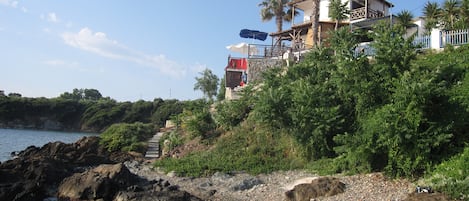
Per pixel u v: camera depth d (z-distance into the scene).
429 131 11.99
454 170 10.91
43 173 18.19
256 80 29.41
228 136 23.66
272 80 22.75
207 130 25.59
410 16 31.55
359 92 15.10
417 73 13.71
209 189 15.78
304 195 12.65
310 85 18.02
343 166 15.09
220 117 25.05
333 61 20.34
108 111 87.62
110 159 27.31
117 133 32.16
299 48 33.25
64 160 25.95
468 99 13.22
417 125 11.80
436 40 22.23
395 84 13.42
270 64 32.19
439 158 12.12
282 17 48.59
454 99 12.94
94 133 81.31
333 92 17.55
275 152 19.92
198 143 24.83
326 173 15.26
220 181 17.17
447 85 14.51
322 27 37.41
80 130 86.75
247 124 23.66
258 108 18.89
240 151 21.12
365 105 15.35
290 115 17.75
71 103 93.31
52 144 30.78
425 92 11.85
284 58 31.67
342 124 16.42
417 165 12.20
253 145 21.11
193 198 13.84
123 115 86.50
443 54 18.89
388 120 12.24
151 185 16.23
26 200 14.97
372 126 13.04
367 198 11.37
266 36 41.47
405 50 15.16
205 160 21.02
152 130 37.91
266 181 16.36
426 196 10.15
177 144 26.66
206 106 34.09
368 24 34.25
